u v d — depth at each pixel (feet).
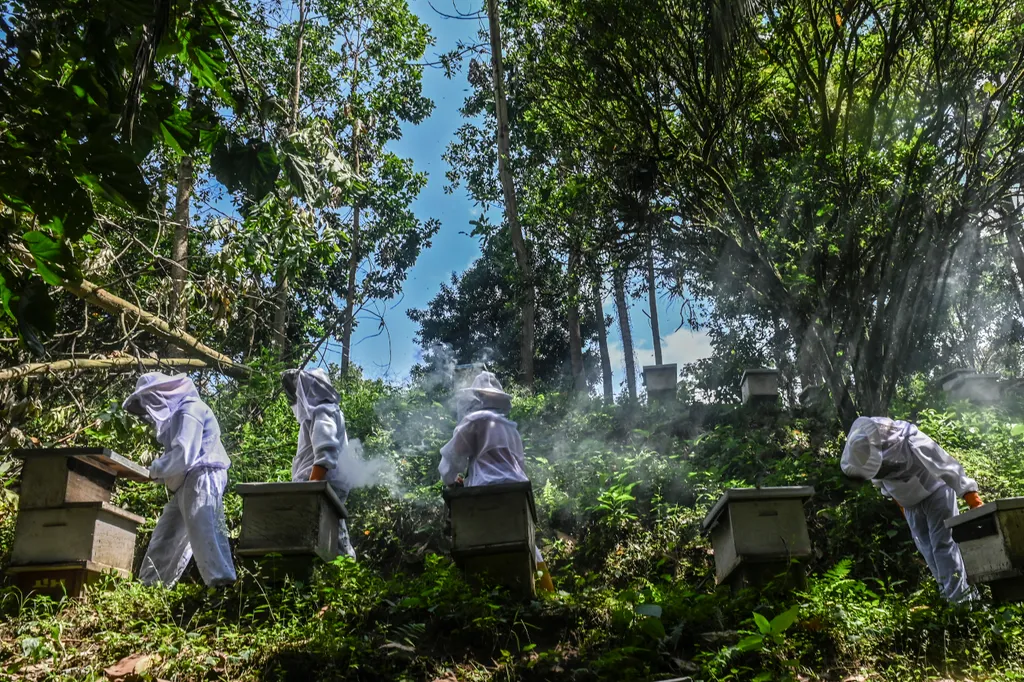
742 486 32.48
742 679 16.60
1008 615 18.43
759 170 38.99
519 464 23.71
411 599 19.10
